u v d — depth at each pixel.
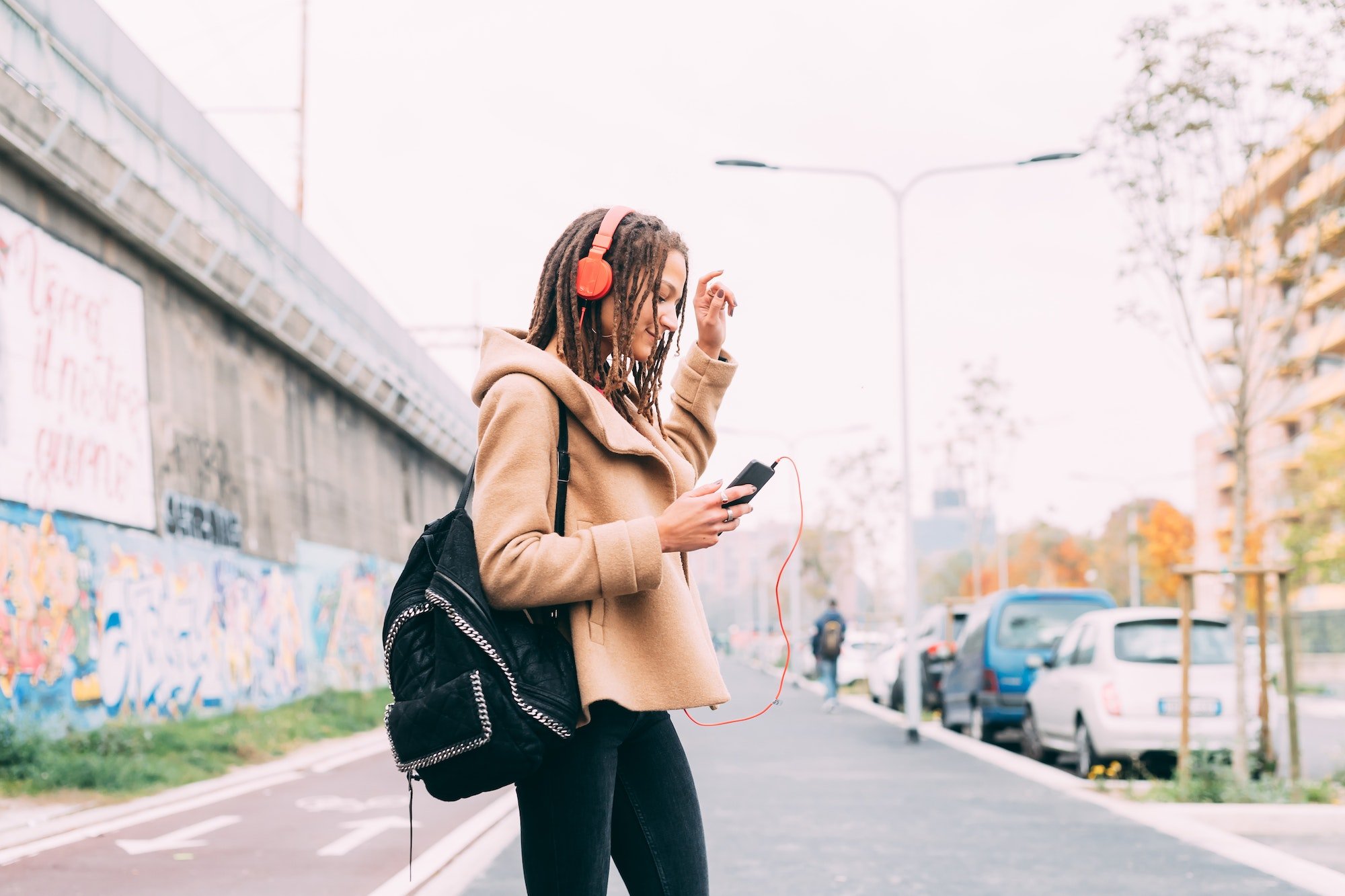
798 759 12.97
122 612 13.66
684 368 2.55
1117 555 63.44
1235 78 9.66
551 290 2.16
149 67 14.59
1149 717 10.86
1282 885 6.17
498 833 7.98
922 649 20.95
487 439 1.94
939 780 10.92
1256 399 9.82
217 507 17.28
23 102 11.52
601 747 1.98
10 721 10.53
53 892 5.84
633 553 1.88
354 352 23.33
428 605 1.92
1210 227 9.98
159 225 14.62
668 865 2.11
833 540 61.09
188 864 6.60
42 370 12.27
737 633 84.25
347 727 17.06
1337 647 41.47
